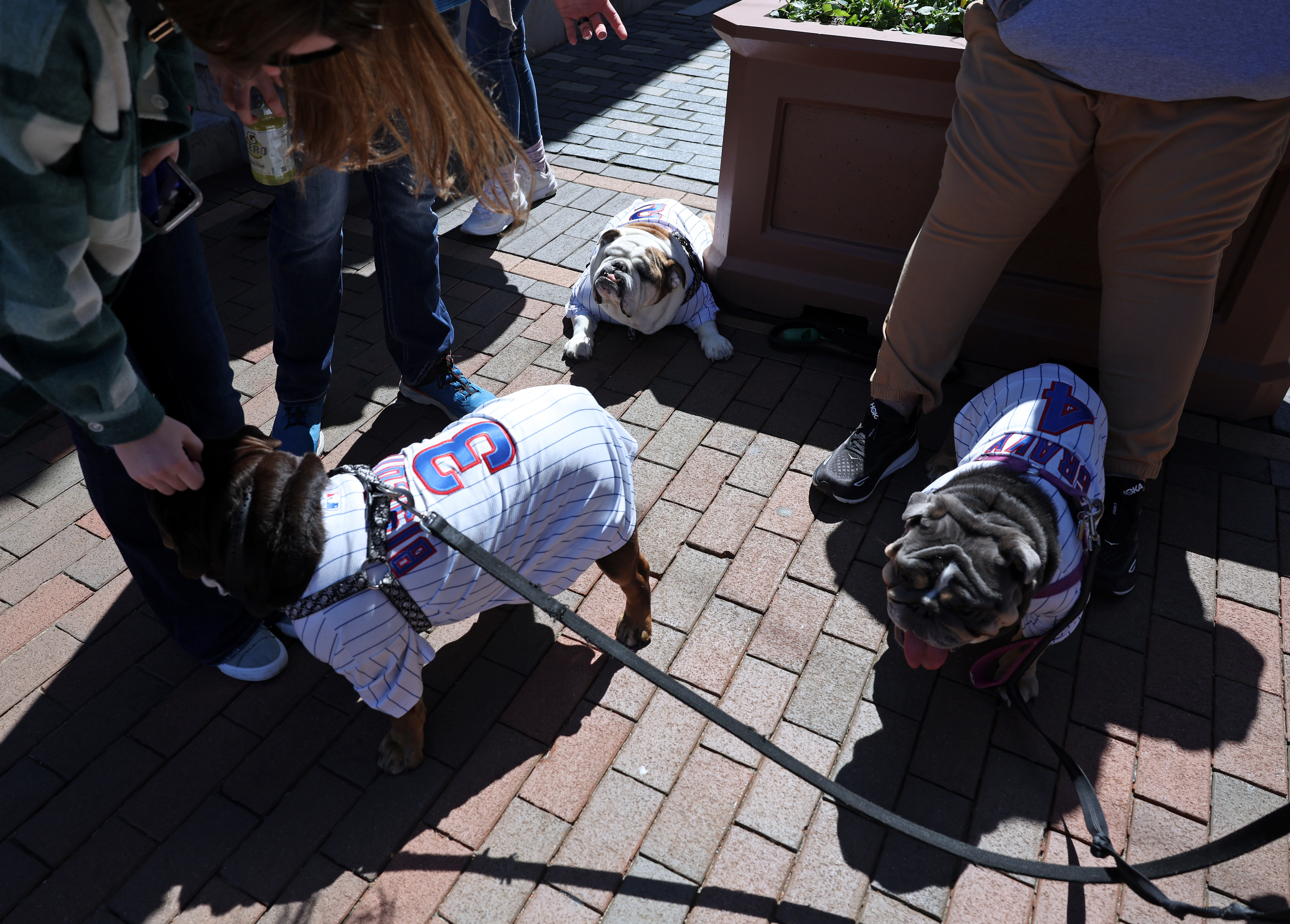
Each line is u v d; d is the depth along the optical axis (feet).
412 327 11.24
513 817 7.53
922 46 10.85
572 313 13.19
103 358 4.86
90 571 9.79
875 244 12.86
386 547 6.45
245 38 3.67
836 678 8.64
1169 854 7.25
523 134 16.29
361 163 5.64
